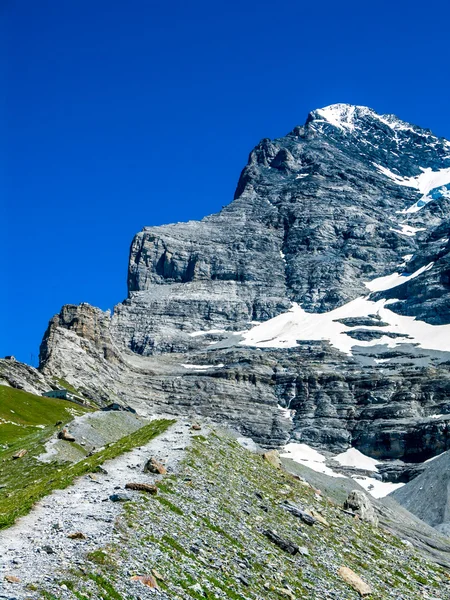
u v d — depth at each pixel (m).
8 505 51.12
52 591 33.69
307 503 72.81
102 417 117.69
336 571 57.44
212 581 43.12
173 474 62.12
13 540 39.50
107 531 43.28
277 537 57.12
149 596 37.19
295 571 52.91
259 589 46.00
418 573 68.00
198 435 79.31
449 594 64.44
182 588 40.12
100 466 59.84
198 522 52.31
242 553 50.59
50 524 42.94
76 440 105.75
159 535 46.09
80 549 39.38
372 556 66.69
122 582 37.41
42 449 99.62
